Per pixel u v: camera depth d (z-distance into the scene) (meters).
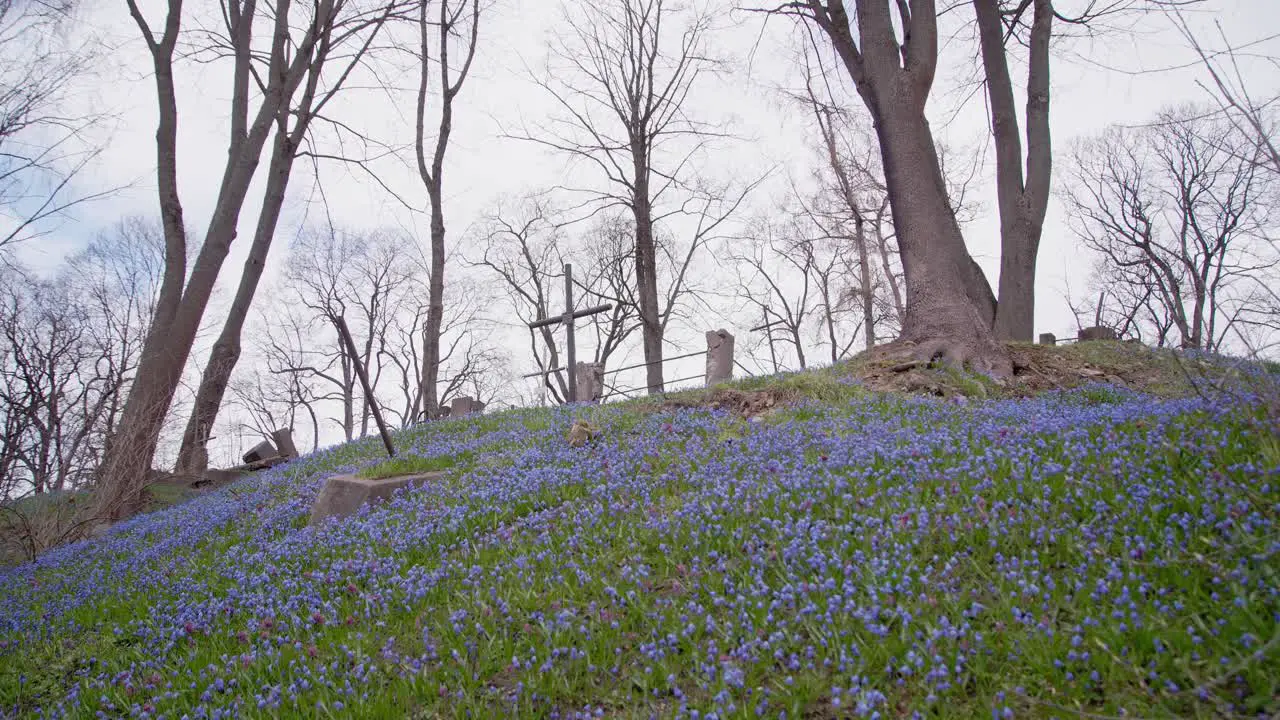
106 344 35.34
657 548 6.42
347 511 9.93
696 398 13.28
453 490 9.69
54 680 6.79
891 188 15.47
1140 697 3.67
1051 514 5.43
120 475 15.75
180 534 11.64
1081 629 4.12
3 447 15.62
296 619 6.28
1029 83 22.12
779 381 13.61
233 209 21.08
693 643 4.79
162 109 21.23
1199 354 8.45
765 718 3.97
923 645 4.18
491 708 4.54
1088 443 6.46
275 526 10.58
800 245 45.41
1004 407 9.57
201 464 20.92
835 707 3.93
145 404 18.84
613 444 10.59
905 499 6.09
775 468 7.59
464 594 6.14
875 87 15.77
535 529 7.54
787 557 5.45
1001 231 21.36
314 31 23.50
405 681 4.95
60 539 14.45
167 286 20.67
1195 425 6.20
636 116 36.53
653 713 4.21
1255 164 5.24
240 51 23.55
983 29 21.38
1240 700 3.51
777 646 4.50
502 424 15.02
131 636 7.29
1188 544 4.66
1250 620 3.80
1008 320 20.73
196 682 5.60
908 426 8.84
